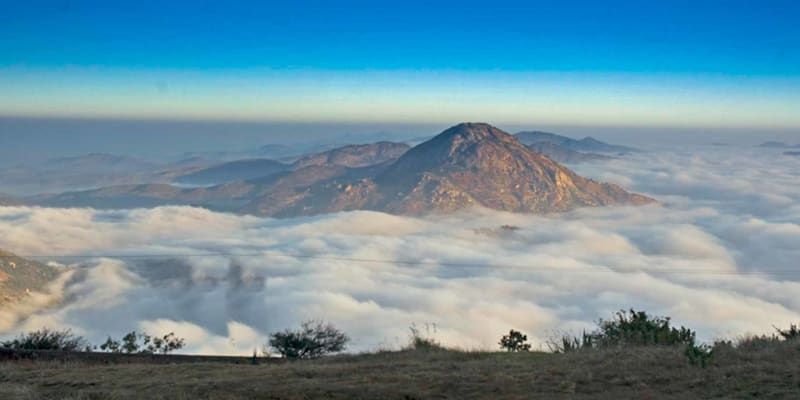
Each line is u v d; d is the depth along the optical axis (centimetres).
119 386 1325
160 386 1297
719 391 1111
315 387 1231
